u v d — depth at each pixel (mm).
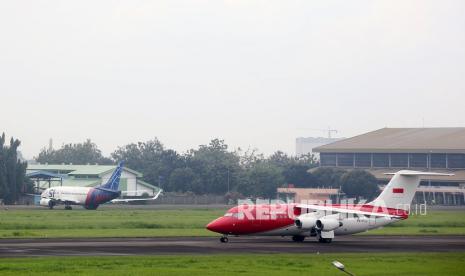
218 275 107000
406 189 186250
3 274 104750
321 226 173375
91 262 120000
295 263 123312
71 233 191125
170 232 199500
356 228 179875
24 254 134500
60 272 107875
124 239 172875
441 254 145125
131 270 111000
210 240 174750
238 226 170250
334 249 156750
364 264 124562
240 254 140750
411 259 133625
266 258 131125
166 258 127875
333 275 109562
